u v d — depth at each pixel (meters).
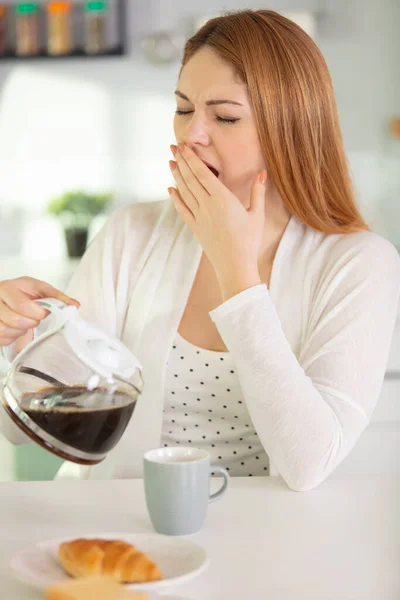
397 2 3.16
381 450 1.99
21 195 3.38
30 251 3.40
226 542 0.87
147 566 0.71
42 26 3.29
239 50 1.27
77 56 3.22
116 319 1.48
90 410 0.88
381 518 0.95
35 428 0.90
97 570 0.70
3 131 3.37
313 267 1.37
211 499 0.93
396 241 3.27
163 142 3.32
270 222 1.43
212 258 1.19
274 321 1.12
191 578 0.75
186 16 3.24
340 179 1.40
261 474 1.37
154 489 0.88
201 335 1.40
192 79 1.30
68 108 3.34
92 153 3.35
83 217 3.24
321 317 1.32
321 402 1.11
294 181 1.35
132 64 3.29
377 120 3.22
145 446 1.38
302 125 1.32
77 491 1.07
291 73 1.29
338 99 3.22
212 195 1.19
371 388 1.22
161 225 1.51
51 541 0.80
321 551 0.84
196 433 1.39
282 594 0.73
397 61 3.19
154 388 1.38
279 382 1.09
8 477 2.26
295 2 3.18
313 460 1.07
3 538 0.88
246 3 3.21
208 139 1.29
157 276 1.46
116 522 0.94
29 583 0.70
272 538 0.88
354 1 3.16
